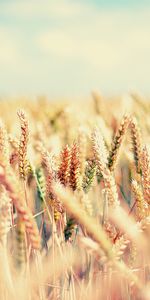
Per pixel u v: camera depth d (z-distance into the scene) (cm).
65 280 87
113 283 92
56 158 83
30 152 88
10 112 278
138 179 98
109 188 70
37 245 59
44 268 85
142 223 63
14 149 91
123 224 58
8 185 57
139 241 58
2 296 75
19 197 58
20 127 86
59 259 85
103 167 73
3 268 65
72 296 89
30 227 58
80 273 99
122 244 65
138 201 76
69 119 195
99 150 74
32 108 292
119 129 87
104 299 90
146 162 76
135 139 99
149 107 187
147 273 91
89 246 57
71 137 150
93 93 211
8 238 92
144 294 60
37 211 110
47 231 112
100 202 114
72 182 80
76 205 57
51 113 231
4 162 57
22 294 65
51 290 97
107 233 67
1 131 77
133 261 82
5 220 65
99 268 91
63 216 85
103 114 199
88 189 86
